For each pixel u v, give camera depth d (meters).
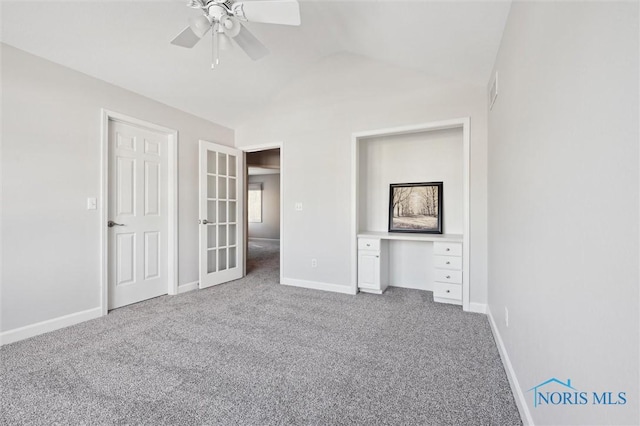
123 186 3.08
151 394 1.63
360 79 3.46
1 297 2.20
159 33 2.57
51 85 2.47
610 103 0.74
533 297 1.34
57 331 2.44
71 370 1.86
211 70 3.17
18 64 2.28
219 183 4.12
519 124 1.62
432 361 1.99
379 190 3.99
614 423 0.71
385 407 1.53
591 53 0.84
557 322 1.07
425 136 3.72
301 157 3.90
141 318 2.75
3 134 2.21
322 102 3.74
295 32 3.04
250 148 4.32
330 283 3.73
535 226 1.33
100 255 2.80
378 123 3.41
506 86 1.98
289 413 1.49
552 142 1.13
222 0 1.82
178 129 3.58
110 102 2.88
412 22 2.33
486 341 2.29
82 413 1.47
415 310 3.00
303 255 3.91
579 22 0.92
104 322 2.65
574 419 0.93
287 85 3.89
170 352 2.10
